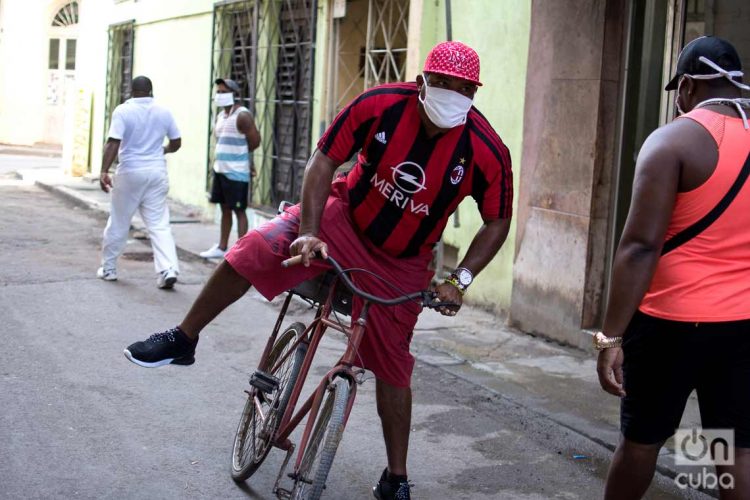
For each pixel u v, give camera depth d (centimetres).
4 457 420
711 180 280
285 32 1102
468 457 468
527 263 709
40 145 2680
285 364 398
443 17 807
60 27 2669
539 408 537
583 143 654
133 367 577
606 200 655
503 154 357
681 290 287
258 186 1161
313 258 345
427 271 379
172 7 1423
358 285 368
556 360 639
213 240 1093
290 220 382
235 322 717
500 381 587
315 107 1010
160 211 823
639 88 637
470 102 332
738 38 554
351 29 990
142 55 1566
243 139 952
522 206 716
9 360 573
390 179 354
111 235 827
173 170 1421
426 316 752
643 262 282
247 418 419
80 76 1930
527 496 424
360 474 434
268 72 1129
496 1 745
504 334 706
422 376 599
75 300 753
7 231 1120
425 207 358
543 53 689
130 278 859
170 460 432
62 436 452
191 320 397
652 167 281
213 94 1271
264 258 376
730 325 283
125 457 432
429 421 518
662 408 297
